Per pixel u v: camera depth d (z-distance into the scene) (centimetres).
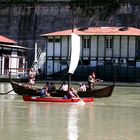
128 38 8644
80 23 10081
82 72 8712
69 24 10131
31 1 10381
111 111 3844
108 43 8712
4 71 9375
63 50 8838
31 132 2597
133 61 8600
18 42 10394
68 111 3750
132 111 3881
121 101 4875
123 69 8625
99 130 2722
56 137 2456
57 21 10212
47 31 10256
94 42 8750
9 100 4644
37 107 4012
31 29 10338
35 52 10081
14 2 10469
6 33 10481
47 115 3428
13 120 3086
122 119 3291
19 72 9256
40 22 10312
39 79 8919
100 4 9944
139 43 8631
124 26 9762
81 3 10069
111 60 8669
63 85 4816
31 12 10381
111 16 9862
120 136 2523
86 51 8775
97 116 3444
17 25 10444
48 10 10288
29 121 3053
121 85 7706
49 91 4784
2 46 9362
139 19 9681
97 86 7338
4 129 2681
